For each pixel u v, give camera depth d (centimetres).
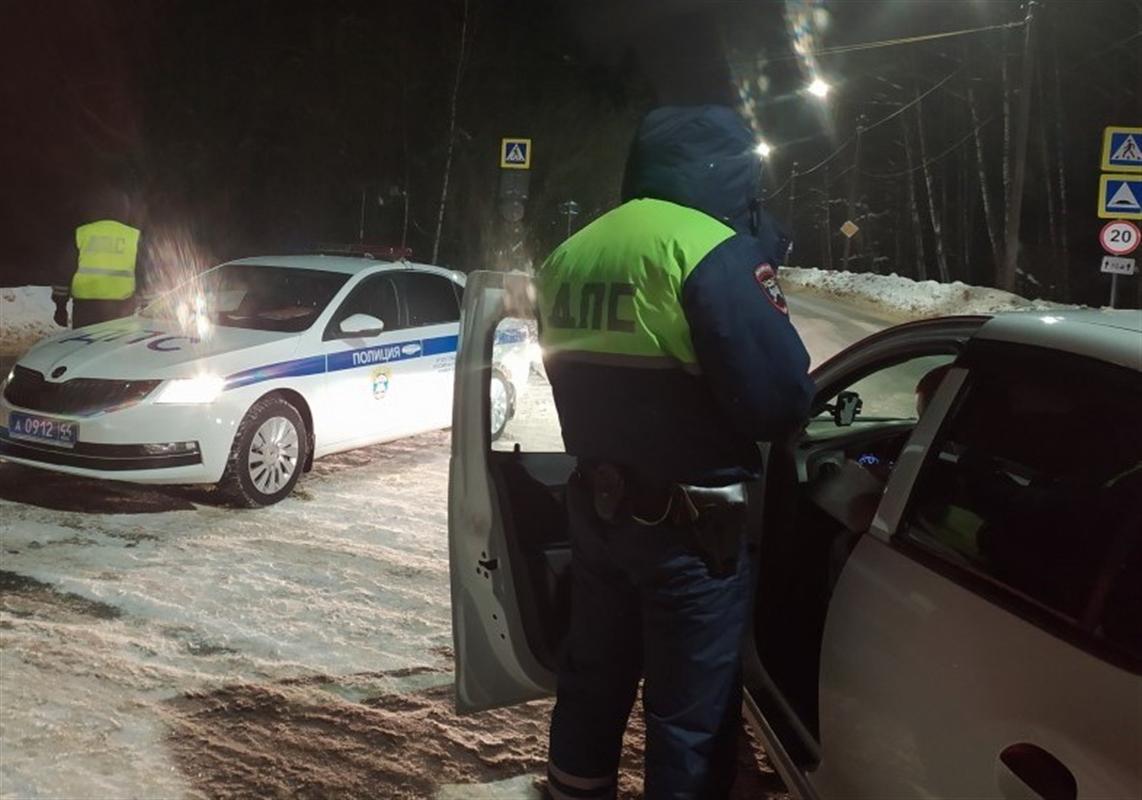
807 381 228
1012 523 226
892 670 230
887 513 256
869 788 238
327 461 767
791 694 299
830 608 259
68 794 315
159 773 330
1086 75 3562
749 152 238
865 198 5409
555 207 3247
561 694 274
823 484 306
